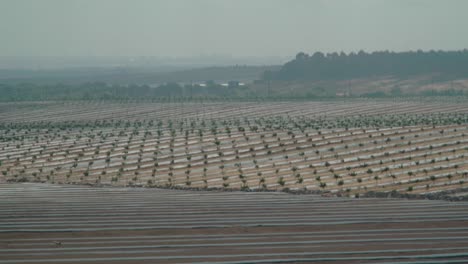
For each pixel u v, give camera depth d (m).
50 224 55.38
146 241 49.09
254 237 49.97
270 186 78.19
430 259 43.25
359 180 78.44
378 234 50.50
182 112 171.50
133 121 151.38
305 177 83.00
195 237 50.28
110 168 93.44
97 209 62.03
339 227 52.97
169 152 104.50
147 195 70.62
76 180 85.12
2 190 74.69
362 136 112.69
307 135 114.75
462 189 72.25
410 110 163.38
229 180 82.62
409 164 88.75
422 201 65.00
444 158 91.88
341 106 179.00
